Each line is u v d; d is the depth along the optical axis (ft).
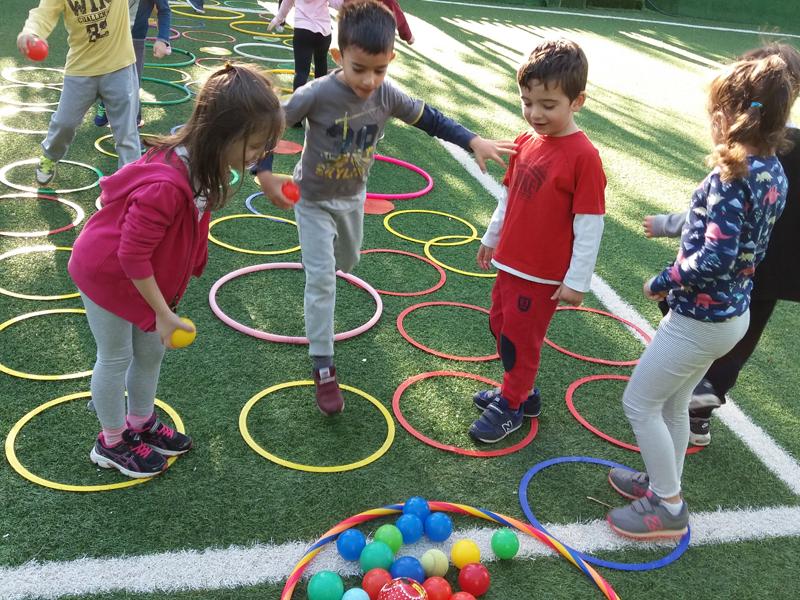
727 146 7.51
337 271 14.70
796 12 69.10
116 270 7.59
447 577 8.21
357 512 8.91
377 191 19.27
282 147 21.34
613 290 15.76
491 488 9.66
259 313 13.00
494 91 31.19
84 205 15.98
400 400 11.20
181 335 7.46
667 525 9.03
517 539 8.44
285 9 24.40
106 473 8.96
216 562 7.95
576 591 8.20
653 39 54.13
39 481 8.65
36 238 14.32
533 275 9.51
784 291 9.94
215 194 7.48
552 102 8.75
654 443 8.78
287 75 28.94
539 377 12.30
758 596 8.48
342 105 9.69
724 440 11.27
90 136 19.95
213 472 9.23
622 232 18.89
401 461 9.89
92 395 8.53
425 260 15.87
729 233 7.51
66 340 11.43
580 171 9.00
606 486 9.97
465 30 46.01
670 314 8.46
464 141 10.14
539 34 48.88
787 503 10.11
